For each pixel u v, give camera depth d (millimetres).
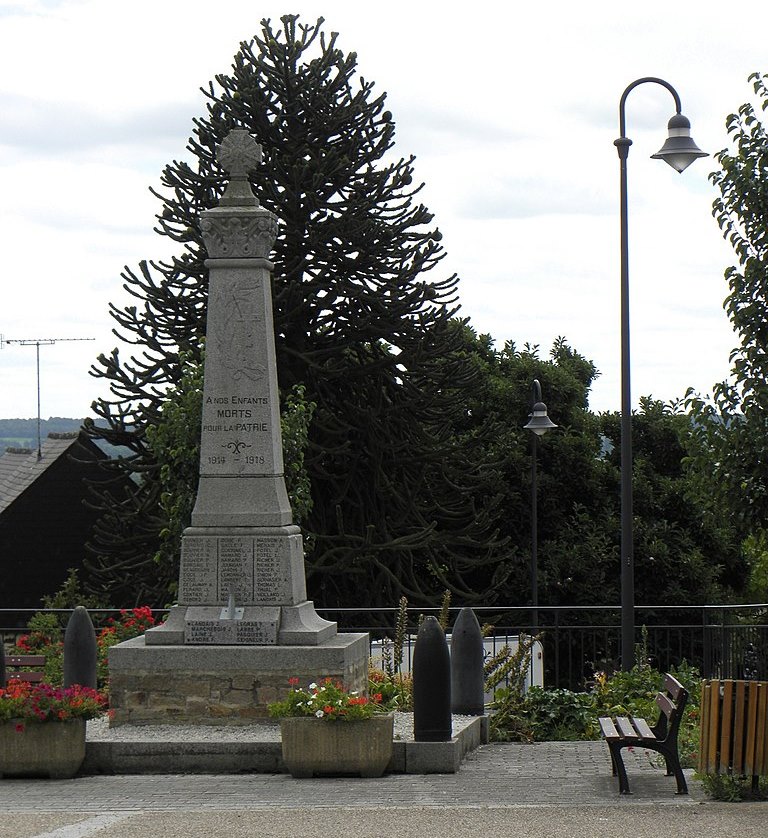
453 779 11273
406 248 24781
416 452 25094
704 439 16750
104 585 25719
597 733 14750
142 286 24281
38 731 11477
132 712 12664
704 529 33750
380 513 25016
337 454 24359
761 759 10031
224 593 13109
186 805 9914
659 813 9281
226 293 13398
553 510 33438
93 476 34156
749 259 16484
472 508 26484
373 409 24281
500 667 16734
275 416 13430
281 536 13148
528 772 11664
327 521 24922
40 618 20953
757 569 35094
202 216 13375
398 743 11656
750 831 8492
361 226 23797
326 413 23969
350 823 8875
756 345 16578
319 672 12578
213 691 12625
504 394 35250
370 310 24203
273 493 13250
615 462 35219
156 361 24328
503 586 31750
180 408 20531
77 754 11562
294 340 24391
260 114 24609
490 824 8812
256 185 24156
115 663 12680
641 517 33844
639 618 32500
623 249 17531
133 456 24922
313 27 25766
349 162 24203
